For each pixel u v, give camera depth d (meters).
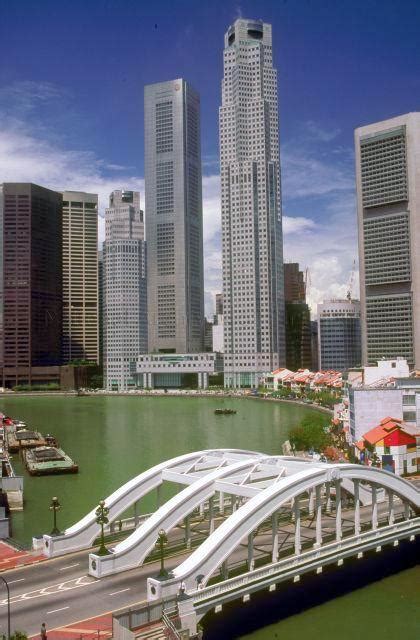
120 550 79.75
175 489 148.88
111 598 71.12
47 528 120.50
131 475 170.88
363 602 79.56
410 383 190.00
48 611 68.06
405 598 80.75
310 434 188.12
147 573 78.62
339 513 84.75
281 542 88.81
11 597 71.88
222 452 106.00
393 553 96.38
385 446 148.88
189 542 88.00
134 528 96.38
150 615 63.84
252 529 75.75
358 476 86.81
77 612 67.69
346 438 198.12
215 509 107.56
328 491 103.00
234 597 70.50
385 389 175.50
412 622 73.88
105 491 152.62
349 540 84.38
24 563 83.38
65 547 87.50
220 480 87.81
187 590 70.06
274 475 91.00
